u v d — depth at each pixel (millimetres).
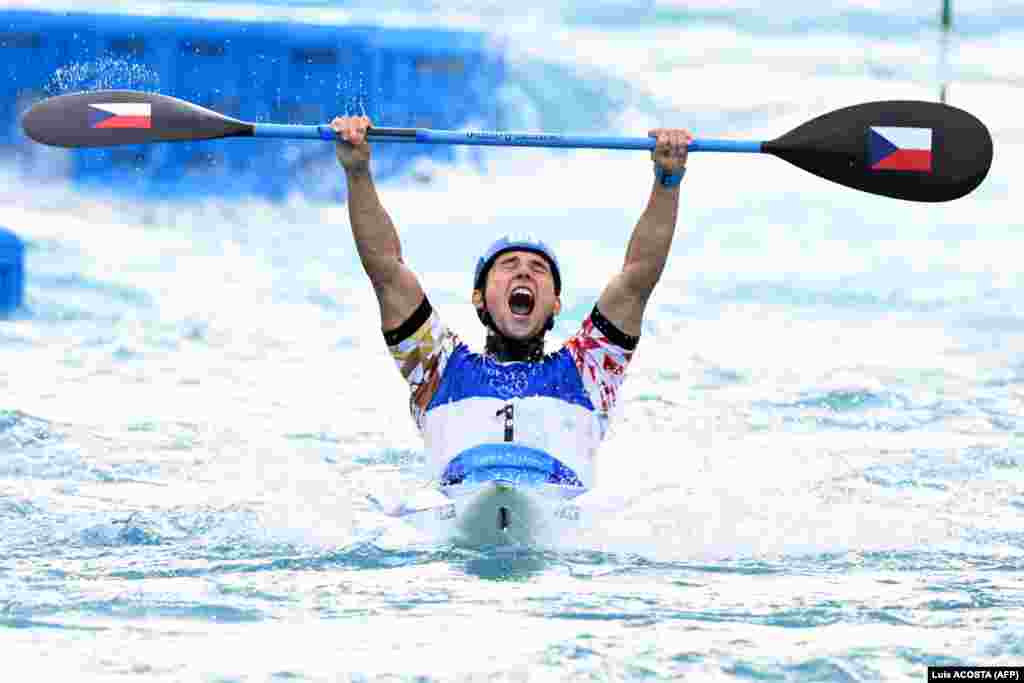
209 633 12555
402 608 13430
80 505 18062
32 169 56562
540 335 18172
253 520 17219
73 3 60812
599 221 54875
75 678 11297
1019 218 53375
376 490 19047
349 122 17875
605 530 16766
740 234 50250
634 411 25469
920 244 48469
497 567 15070
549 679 11414
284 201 56750
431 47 65438
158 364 29312
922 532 17266
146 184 56844
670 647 12273
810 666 11852
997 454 22203
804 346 32500
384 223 17891
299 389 27297
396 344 17844
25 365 28469
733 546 16344
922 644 12484
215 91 58969
